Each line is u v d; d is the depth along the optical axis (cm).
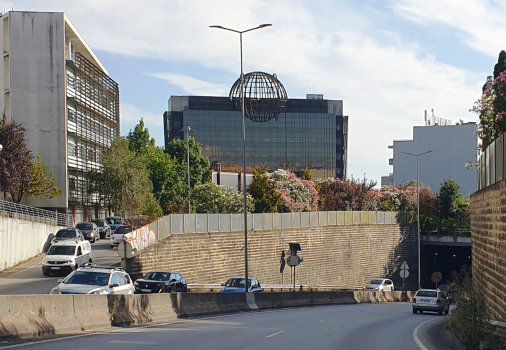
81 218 6819
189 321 2130
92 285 1891
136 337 1469
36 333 1362
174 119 14225
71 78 6316
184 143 9656
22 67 6028
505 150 1755
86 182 6819
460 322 1486
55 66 6062
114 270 2011
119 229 4988
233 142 14425
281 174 6938
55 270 3406
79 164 6588
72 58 6938
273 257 5066
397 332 2055
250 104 8419
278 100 8638
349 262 6150
